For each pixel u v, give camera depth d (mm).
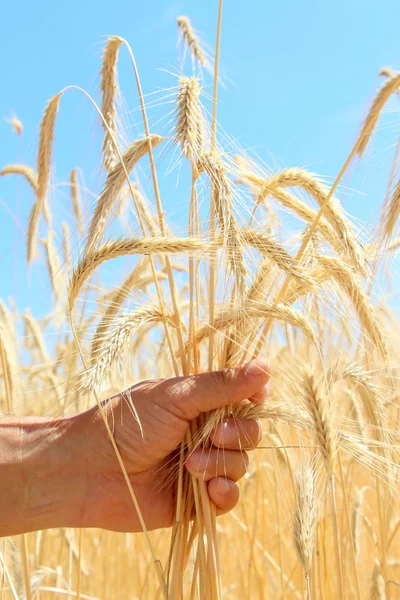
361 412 568
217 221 445
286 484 567
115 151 534
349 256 449
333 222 455
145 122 488
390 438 520
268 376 461
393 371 527
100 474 487
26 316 757
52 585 681
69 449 487
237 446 471
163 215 474
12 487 484
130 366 498
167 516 498
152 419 468
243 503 643
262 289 466
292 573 614
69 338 586
